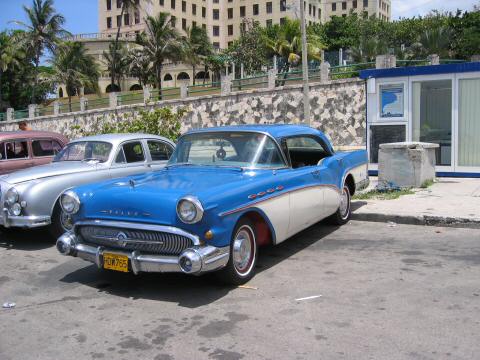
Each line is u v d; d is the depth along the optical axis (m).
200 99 20.64
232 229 4.71
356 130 16.22
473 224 7.25
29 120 30.22
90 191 5.10
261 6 83.94
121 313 4.39
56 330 4.06
